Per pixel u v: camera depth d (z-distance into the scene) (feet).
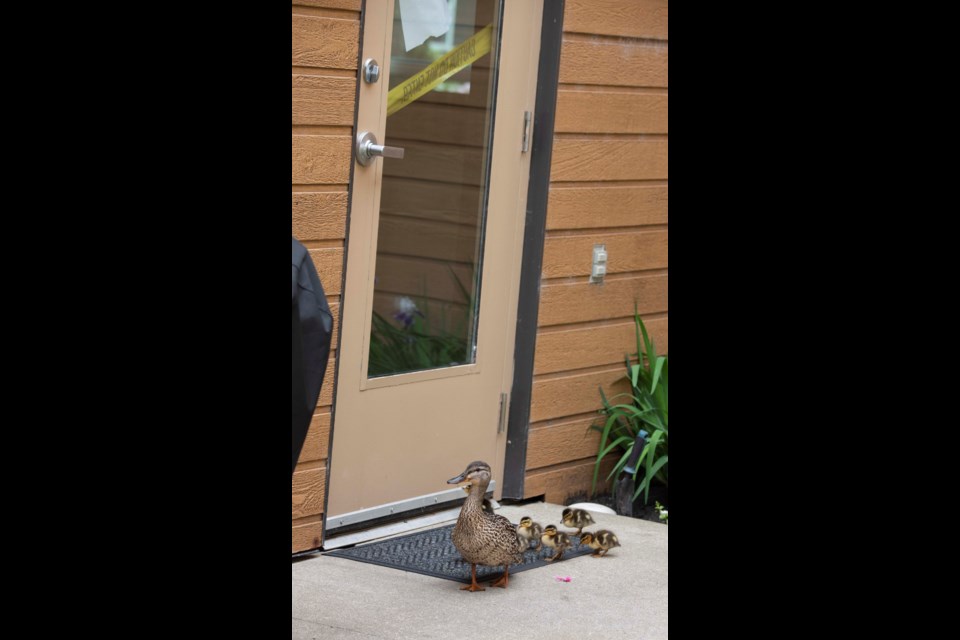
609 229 23.40
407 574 20.16
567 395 23.26
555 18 22.27
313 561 20.39
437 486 22.03
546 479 23.20
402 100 20.93
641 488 23.15
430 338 21.77
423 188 21.35
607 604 19.63
